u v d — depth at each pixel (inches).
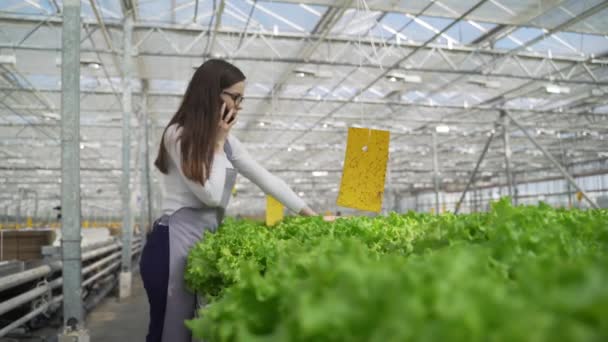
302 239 109.7
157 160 119.6
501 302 27.5
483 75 804.0
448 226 72.9
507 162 1012.5
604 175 1663.4
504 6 561.6
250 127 1262.3
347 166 195.3
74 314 240.8
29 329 315.9
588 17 596.1
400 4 551.5
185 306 116.0
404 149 1614.2
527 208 79.8
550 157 869.2
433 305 28.1
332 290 33.4
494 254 54.2
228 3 584.4
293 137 1433.3
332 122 1197.7
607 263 35.9
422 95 996.6
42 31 606.9
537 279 29.9
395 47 696.4
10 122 1144.8
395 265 38.3
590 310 24.9
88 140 1365.7
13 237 422.3
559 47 735.7
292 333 33.7
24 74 764.0
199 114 110.3
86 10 566.6
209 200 113.7
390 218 162.2
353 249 43.7
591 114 1090.7
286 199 132.3
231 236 113.0
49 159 1695.4
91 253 424.2
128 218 517.0
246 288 46.6
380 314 29.2
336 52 714.2
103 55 699.4
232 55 655.1
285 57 717.3
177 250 116.1
